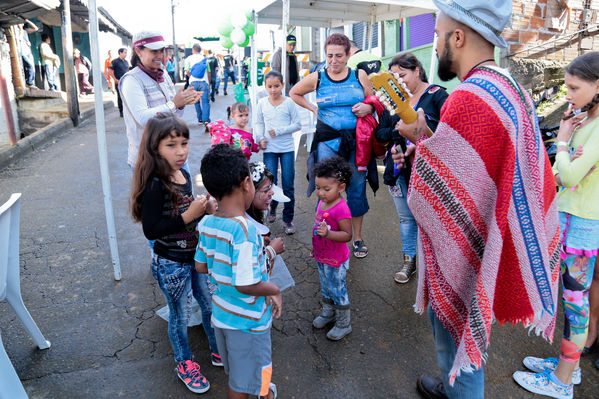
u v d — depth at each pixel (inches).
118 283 134.6
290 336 109.9
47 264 146.3
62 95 440.8
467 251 60.6
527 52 288.5
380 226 179.8
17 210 96.5
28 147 299.9
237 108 167.9
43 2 316.5
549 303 60.9
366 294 129.4
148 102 117.0
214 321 76.0
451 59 62.1
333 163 99.4
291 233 172.9
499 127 55.4
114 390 91.7
